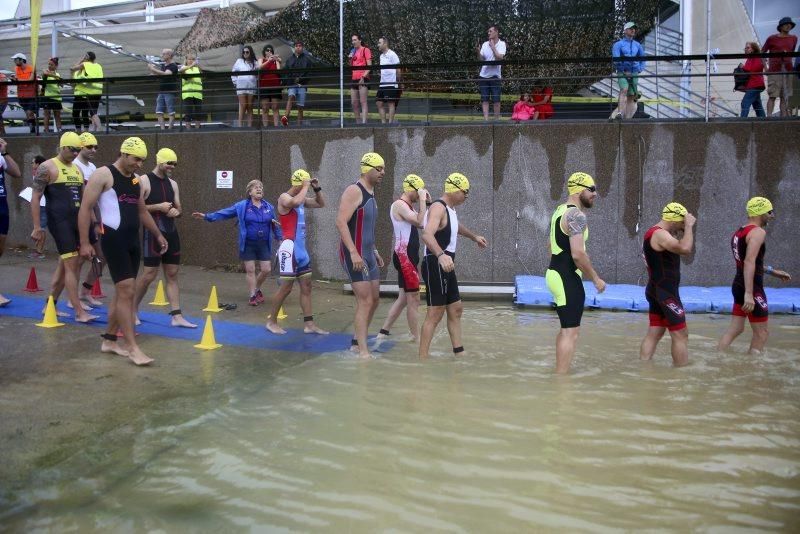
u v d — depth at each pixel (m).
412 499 3.34
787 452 3.98
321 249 11.75
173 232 7.30
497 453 3.93
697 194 10.78
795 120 10.51
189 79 13.15
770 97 11.66
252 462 3.78
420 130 11.27
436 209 6.21
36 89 13.43
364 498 3.35
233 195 12.13
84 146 7.27
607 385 5.37
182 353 6.30
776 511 3.25
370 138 11.41
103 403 4.70
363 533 3.01
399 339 7.25
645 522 3.13
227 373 5.63
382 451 3.95
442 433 4.25
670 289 6.08
